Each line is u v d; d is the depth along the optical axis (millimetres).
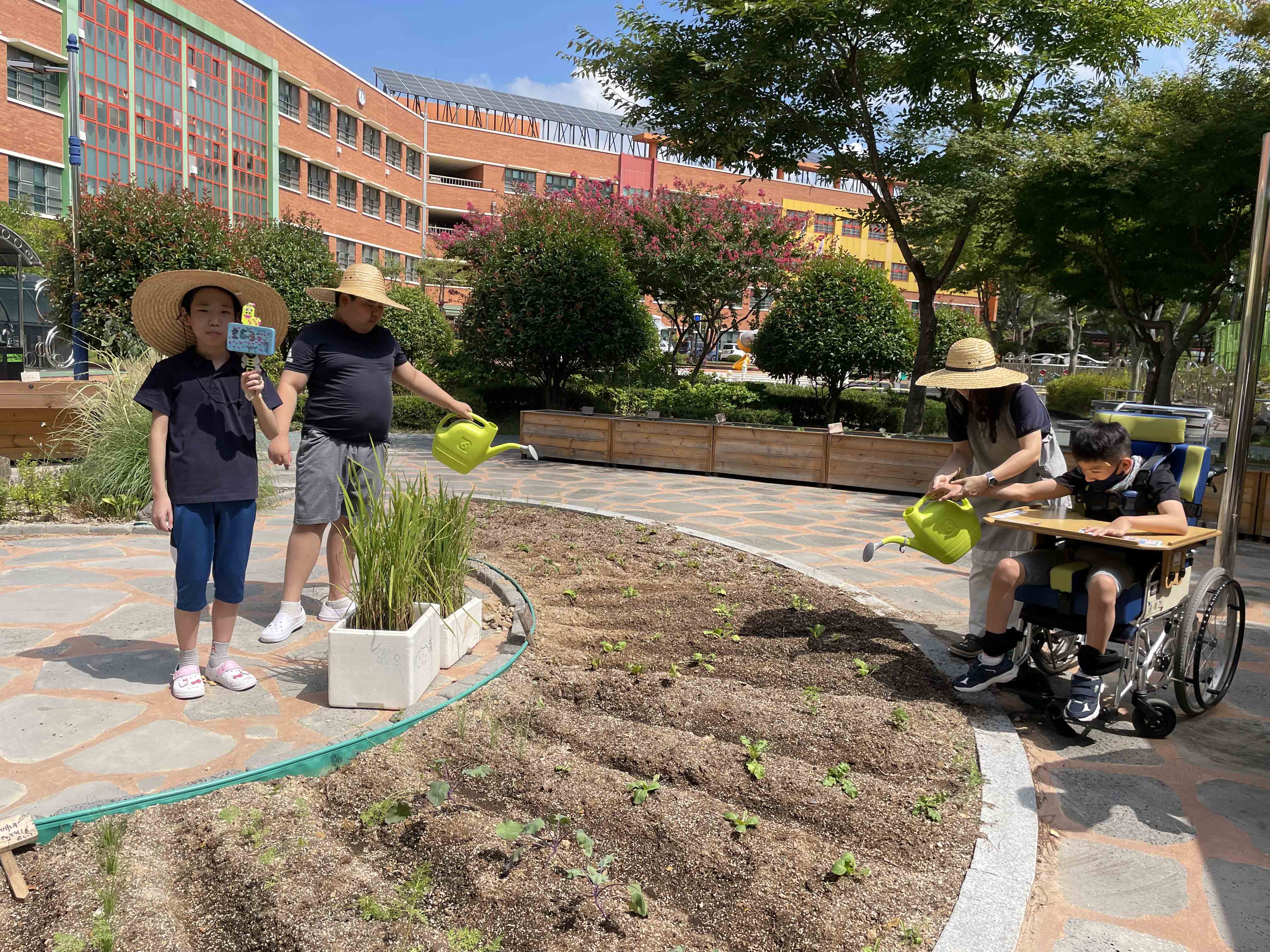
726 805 3098
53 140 27453
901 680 4336
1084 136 12688
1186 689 3971
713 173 61406
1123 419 4363
